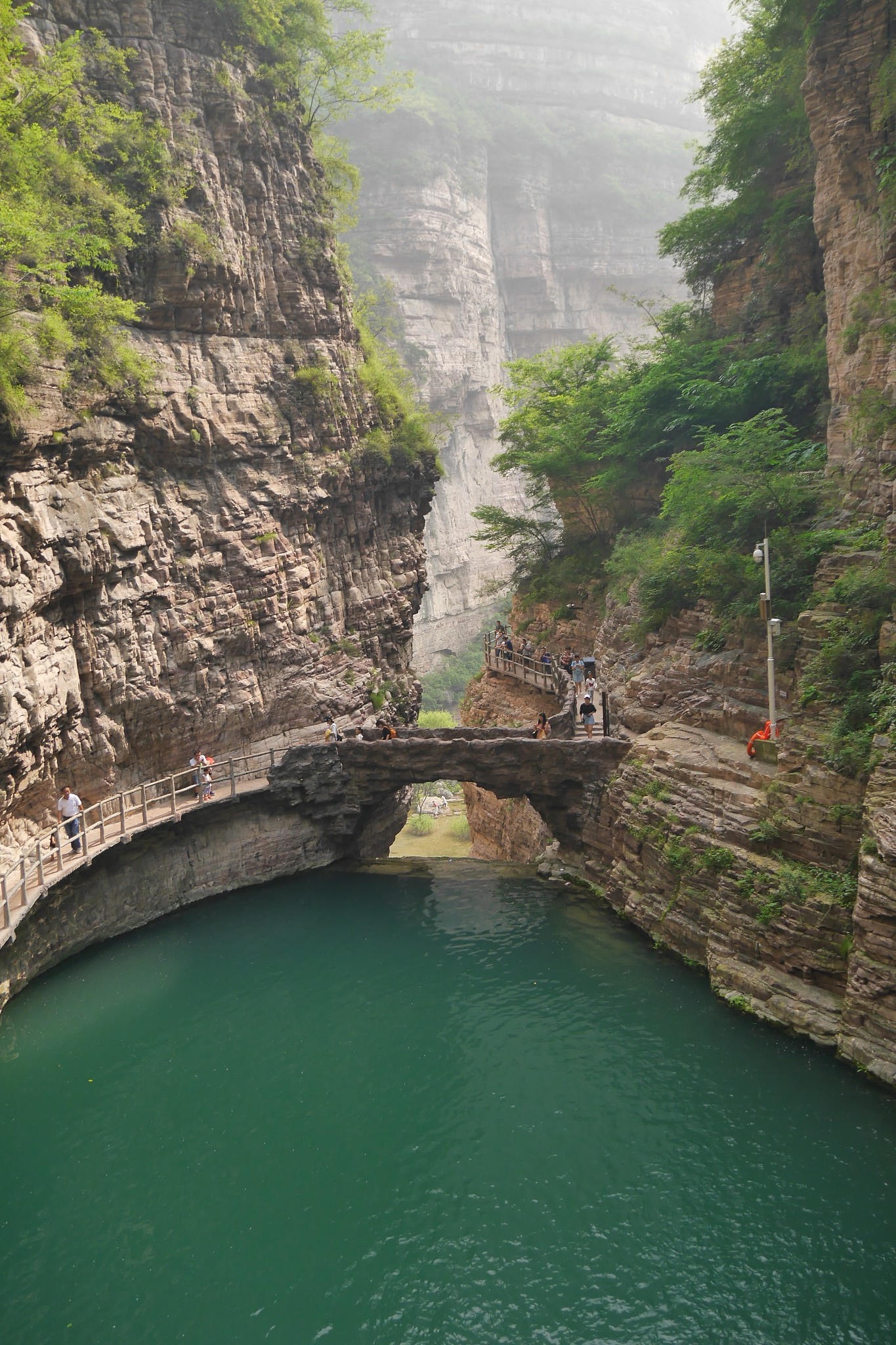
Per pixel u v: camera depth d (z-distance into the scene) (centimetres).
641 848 3111
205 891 3459
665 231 4825
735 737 3067
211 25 3772
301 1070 2447
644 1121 2198
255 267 3931
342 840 3784
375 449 4559
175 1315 1744
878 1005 2227
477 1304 1758
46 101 2955
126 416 3253
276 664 3906
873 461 2920
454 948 3062
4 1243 1917
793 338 4031
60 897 2852
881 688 2444
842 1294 1733
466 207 12319
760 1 4456
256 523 3797
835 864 2469
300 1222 1966
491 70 14388
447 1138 2186
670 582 3606
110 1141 2198
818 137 3259
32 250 2694
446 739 3809
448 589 11888
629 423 4609
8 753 2541
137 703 3256
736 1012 2545
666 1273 1800
